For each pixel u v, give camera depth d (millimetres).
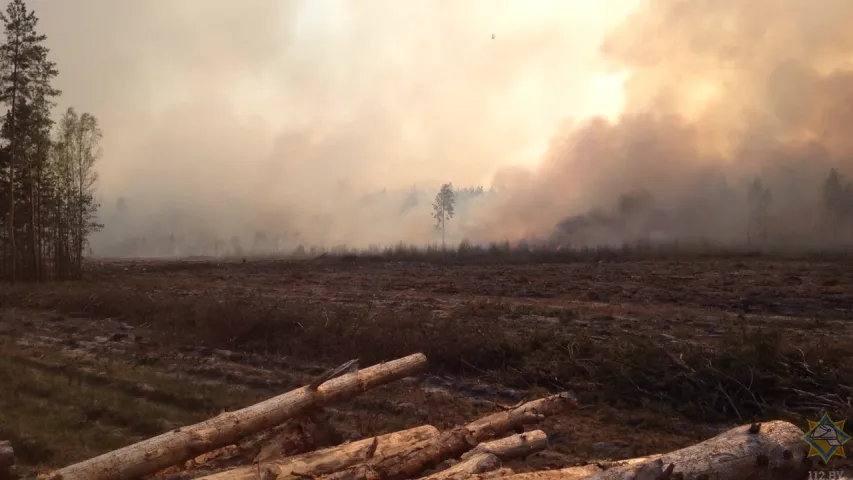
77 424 7309
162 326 13938
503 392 8391
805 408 6758
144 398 8492
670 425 6789
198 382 9219
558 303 16266
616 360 8445
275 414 5098
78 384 9156
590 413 7398
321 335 11391
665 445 6227
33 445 6473
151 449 4375
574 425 6945
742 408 7074
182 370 10094
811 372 7148
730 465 3670
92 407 7902
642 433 6637
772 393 7184
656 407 7281
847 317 12984
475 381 9047
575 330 11648
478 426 5258
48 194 35312
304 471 4379
